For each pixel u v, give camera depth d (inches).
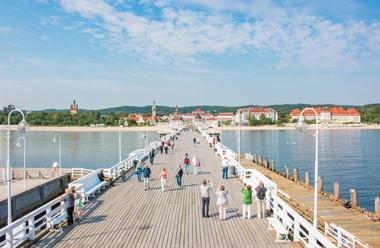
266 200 679.7
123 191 852.6
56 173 1387.8
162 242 508.4
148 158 1488.7
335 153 2854.3
